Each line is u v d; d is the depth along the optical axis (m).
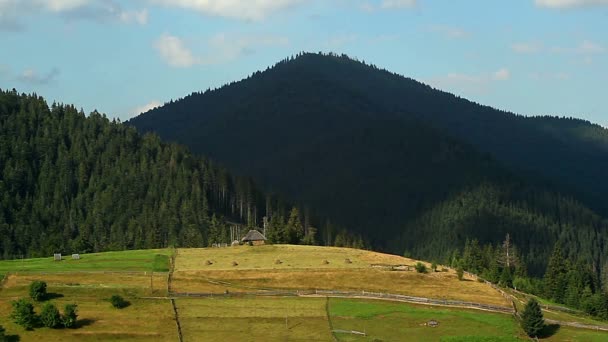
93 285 152.62
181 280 160.75
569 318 149.50
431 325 135.00
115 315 136.00
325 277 165.38
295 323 135.25
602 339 131.12
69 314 129.00
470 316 141.00
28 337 123.50
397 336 129.00
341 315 140.25
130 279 159.75
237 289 155.12
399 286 161.12
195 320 135.75
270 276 165.12
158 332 128.75
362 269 173.00
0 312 133.50
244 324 134.25
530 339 129.62
